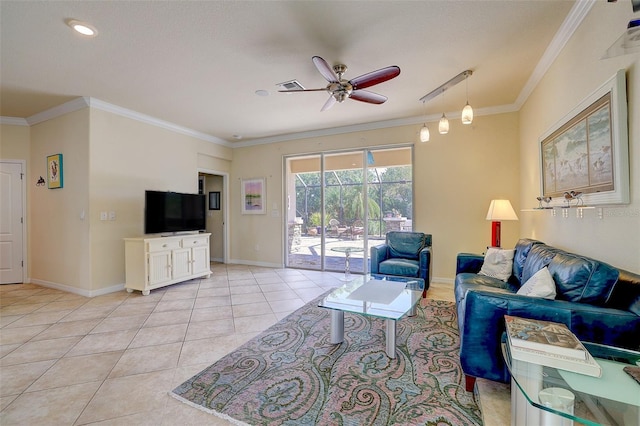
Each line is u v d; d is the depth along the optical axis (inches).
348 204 207.6
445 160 175.0
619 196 64.8
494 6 82.2
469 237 170.1
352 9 82.9
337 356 87.7
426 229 180.1
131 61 111.0
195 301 142.3
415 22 89.0
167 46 101.1
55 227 163.5
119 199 161.5
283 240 227.1
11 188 175.2
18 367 82.7
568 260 70.7
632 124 62.2
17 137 175.0
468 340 67.9
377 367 81.4
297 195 226.2
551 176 106.2
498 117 163.0
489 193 165.5
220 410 64.1
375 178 198.2
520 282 103.6
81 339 100.3
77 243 153.3
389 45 101.6
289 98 148.5
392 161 192.9
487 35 95.9
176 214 176.9
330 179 213.2
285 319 118.5
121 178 162.6
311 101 152.9
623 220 66.1
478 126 167.5
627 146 63.7
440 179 176.4
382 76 96.7
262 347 93.9
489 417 60.2
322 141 210.8
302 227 224.8
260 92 140.7
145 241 151.8
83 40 96.9
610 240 71.3
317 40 98.2
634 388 42.4
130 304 137.2
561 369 45.6
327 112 170.1
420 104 158.1
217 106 159.3
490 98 150.9
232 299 145.8
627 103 63.6
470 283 104.6
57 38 95.4
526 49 104.2
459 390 70.8
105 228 155.0
